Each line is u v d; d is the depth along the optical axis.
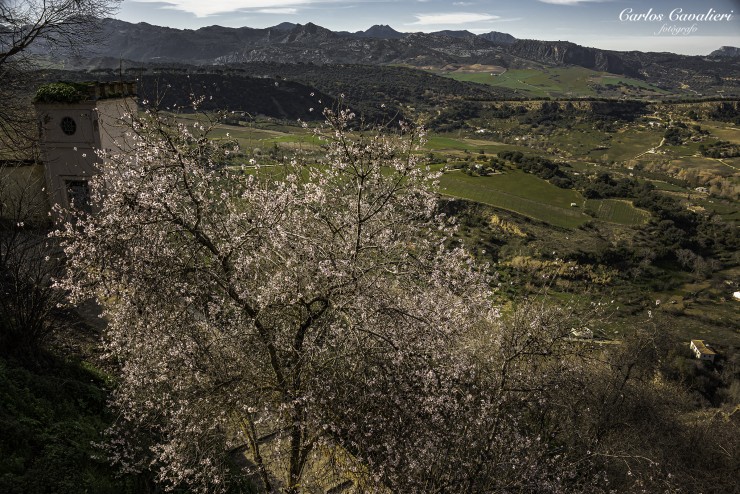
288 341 7.29
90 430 7.45
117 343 7.57
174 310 6.67
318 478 7.54
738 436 14.56
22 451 6.19
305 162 8.27
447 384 7.02
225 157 7.59
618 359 14.52
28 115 15.66
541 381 9.42
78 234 6.31
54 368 8.84
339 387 6.71
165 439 7.43
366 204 7.31
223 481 6.89
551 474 8.29
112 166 7.34
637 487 11.12
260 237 6.99
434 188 7.90
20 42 15.51
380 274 7.21
